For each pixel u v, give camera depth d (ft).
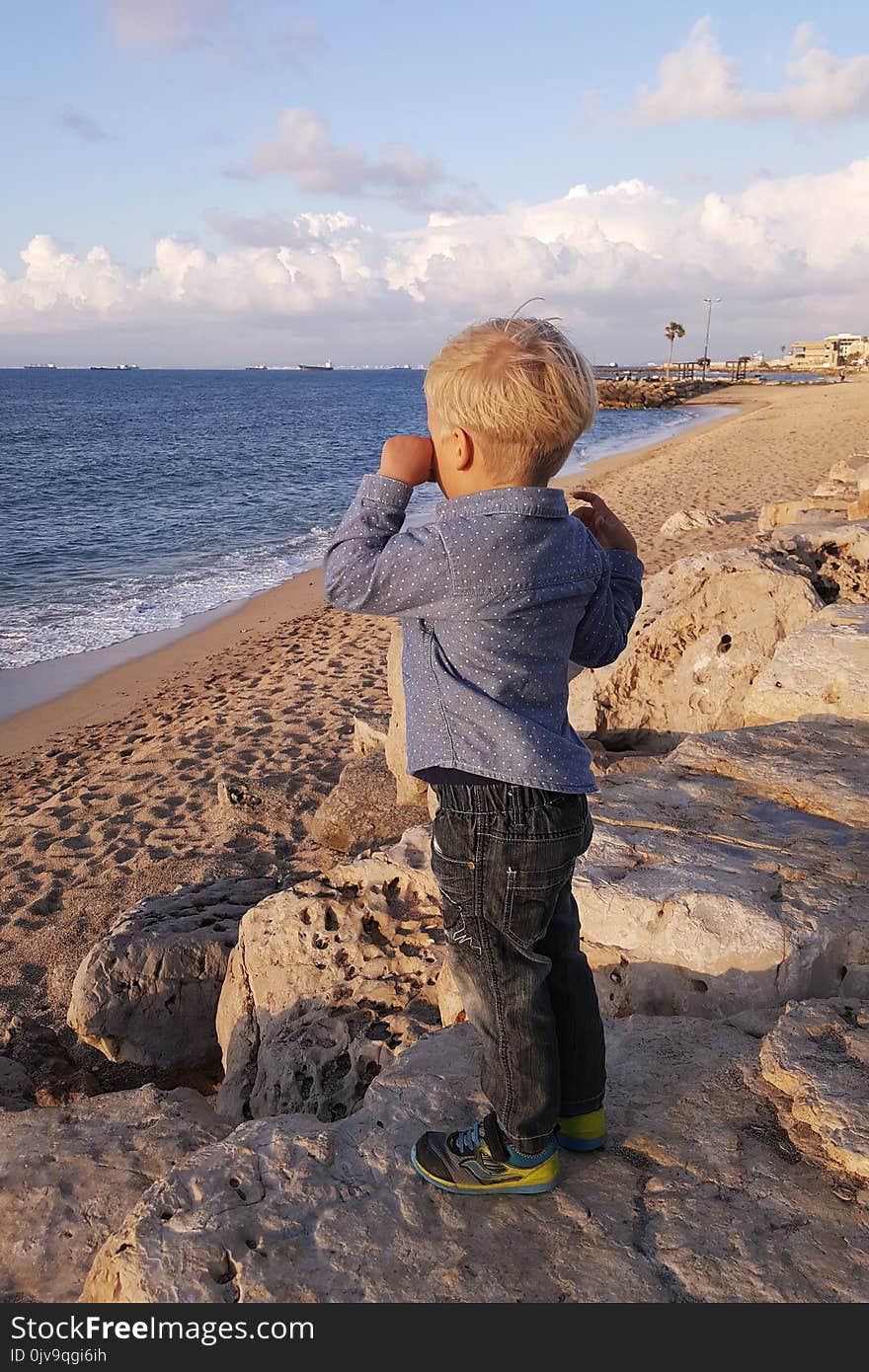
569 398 5.41
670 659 18.67
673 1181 6.45
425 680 5.67
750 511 63.72
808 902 9.24
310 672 37.22
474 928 5.88
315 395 430.61
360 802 20.79
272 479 112.88
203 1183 6.38
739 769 12.23
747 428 130.52
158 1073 14.97
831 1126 6.70
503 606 5.49
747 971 8.76
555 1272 5.77
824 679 14.47
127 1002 14.71
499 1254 5.89
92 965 14.84
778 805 11.39
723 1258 5.85
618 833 10.62
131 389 503.61
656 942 9.11
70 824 24.84
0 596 53.31
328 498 95.50
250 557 65.46
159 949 14.90
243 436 186.19
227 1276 5.78
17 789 27.68
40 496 95.76
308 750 28.68
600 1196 6.33
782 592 17.79
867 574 19.99
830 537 20.79
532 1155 6.21
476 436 5.49
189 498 95.40
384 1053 10.11
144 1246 5.88
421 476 5.88
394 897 12.25
